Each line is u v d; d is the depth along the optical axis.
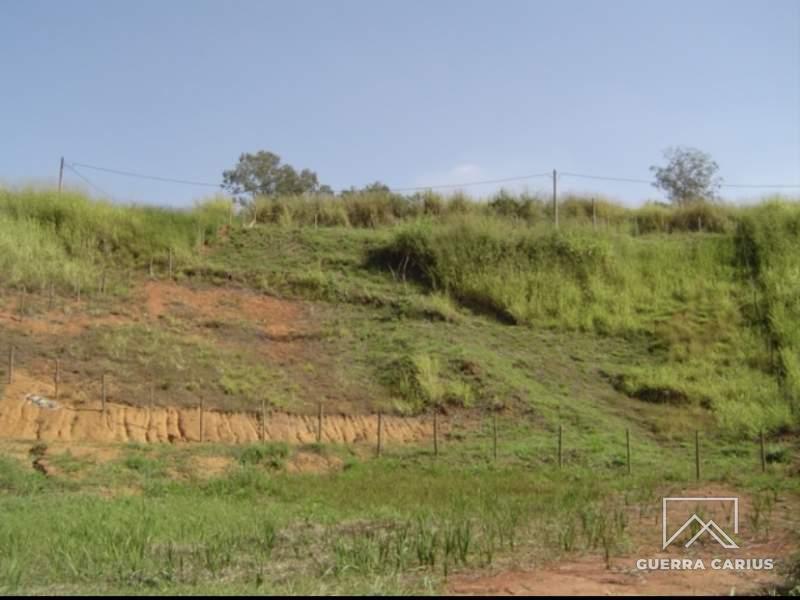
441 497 14.19
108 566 9.04
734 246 29.42
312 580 8.41
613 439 20.12
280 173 51.00
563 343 25.72
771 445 19.89
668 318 26.45
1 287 23.22
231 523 11.33
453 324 26.03
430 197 34.72
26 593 7.87
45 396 18.52
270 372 21.86
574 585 8.49
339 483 15.80
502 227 30.31
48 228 27.25
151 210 30.06
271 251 29.72
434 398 21.42
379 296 26.94
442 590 8.23
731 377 23.45
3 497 13.34
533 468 18.03
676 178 45.47
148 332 22.44
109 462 16.09
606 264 28.78
